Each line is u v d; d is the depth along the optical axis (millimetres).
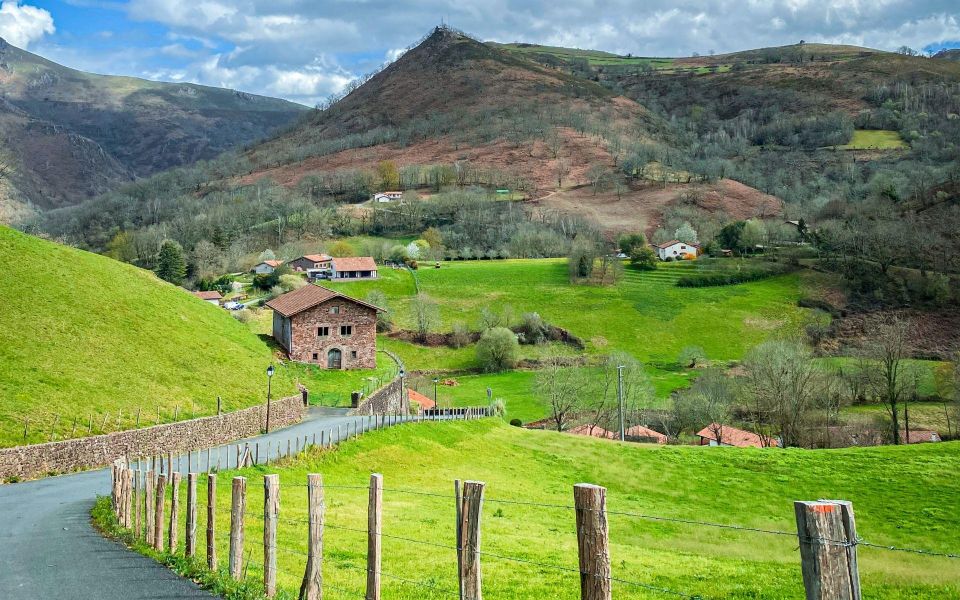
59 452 45438
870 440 95500
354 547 25906
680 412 110188
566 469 63625
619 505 52844
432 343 158125
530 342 161125
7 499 36344
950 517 49906
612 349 159125
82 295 71938
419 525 32469
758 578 26547
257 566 20656
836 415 101375
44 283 70062
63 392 54156
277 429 67250
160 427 52656
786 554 37406
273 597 17047
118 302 75062
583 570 10375
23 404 50094
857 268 183500
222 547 23312
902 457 63469
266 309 145250
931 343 149000
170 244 189750
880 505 53281
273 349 107812
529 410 118438
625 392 112688
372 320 111625
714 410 106438
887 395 106312
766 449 70062
